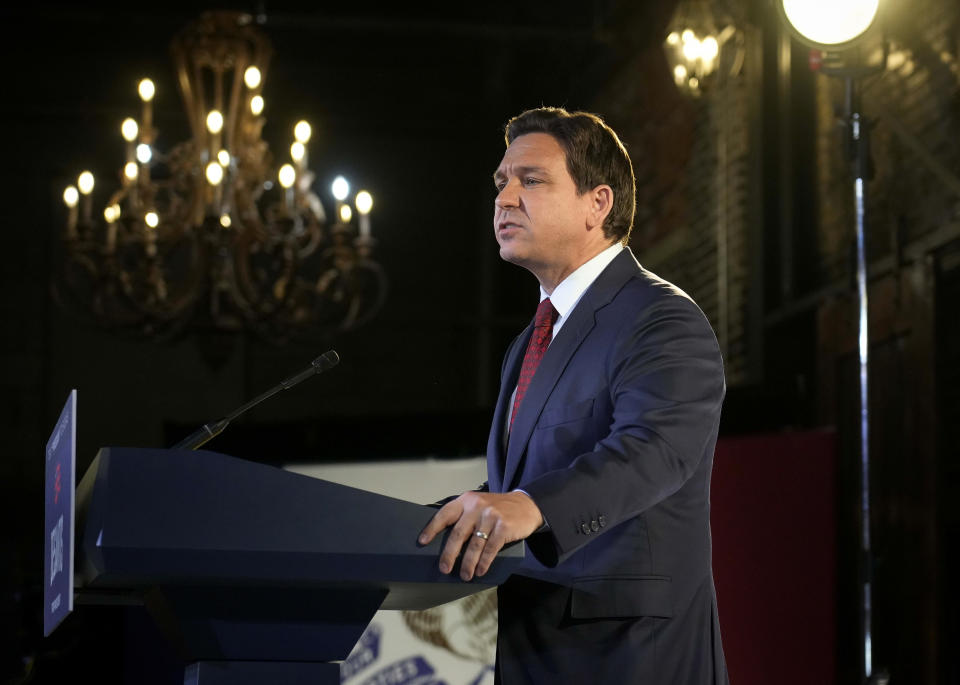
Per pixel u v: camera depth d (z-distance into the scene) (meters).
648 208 8.84
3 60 10.55
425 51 10.92
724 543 5.59
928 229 5.81
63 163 10.58
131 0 10.01
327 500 1.61
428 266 10.96
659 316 2.00
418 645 5.68
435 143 11.16
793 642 5.43
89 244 7.19
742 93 7.52
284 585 1.63
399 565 1.62
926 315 5.79
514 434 2.08
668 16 8.32
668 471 1.83
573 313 2.11
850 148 4.46
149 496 1.53
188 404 10.52
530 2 10.05
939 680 5.51
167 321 7.38
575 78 10.18
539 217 2.17
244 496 1.57
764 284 7.21
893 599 5.93
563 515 1.71
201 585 1.62
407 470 6.11
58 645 6.43
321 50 10.92
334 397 10.72
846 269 6.52
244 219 7.05
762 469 5.62
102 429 10.38
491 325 10.71
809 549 5.49
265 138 10.90
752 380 7.19
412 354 10.86
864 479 4.35
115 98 10.65
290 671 1.67
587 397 2.02
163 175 10.31
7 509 10.16
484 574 1.66
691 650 1.96
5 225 10.48
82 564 1.61
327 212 10.90
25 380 10.38
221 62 7.24
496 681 2.02
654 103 8.77
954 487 5.63
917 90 5.89
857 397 6.40
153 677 6.06
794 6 4.29
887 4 4.32
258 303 7.14
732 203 7.53
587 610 1.94
